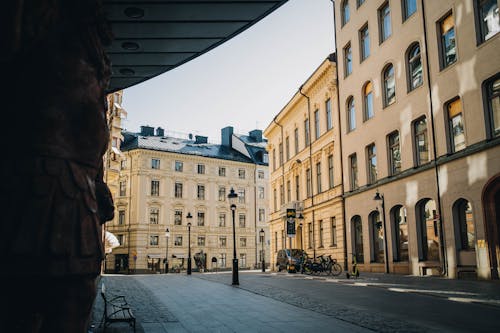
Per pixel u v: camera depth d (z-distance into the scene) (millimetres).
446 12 21297
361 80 29766
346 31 32188
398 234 25469
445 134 21078
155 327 8164
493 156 18047
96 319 9172
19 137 2383
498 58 18000
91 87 2586
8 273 2240
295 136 43875
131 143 70500
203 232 71250
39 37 2393
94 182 2699
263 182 78312
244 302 12320
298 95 40906
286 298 13242
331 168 35094
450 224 20531
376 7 27875
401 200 24672
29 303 2348
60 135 2443
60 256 2354
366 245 28656
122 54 6535
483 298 11859
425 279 19891
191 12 5371
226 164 74938
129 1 5051
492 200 18203
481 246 18531
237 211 74938
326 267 28391
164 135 75375
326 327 8133
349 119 32000
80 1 2607
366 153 29062
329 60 34094
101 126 2654
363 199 29109
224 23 5656
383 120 26844
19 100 2396
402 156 24688
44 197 2346
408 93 24219
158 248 67250
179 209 69875
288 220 33469
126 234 67125
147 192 67438
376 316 9383
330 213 34156
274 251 49156
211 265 71125
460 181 19906
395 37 25625
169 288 18125
